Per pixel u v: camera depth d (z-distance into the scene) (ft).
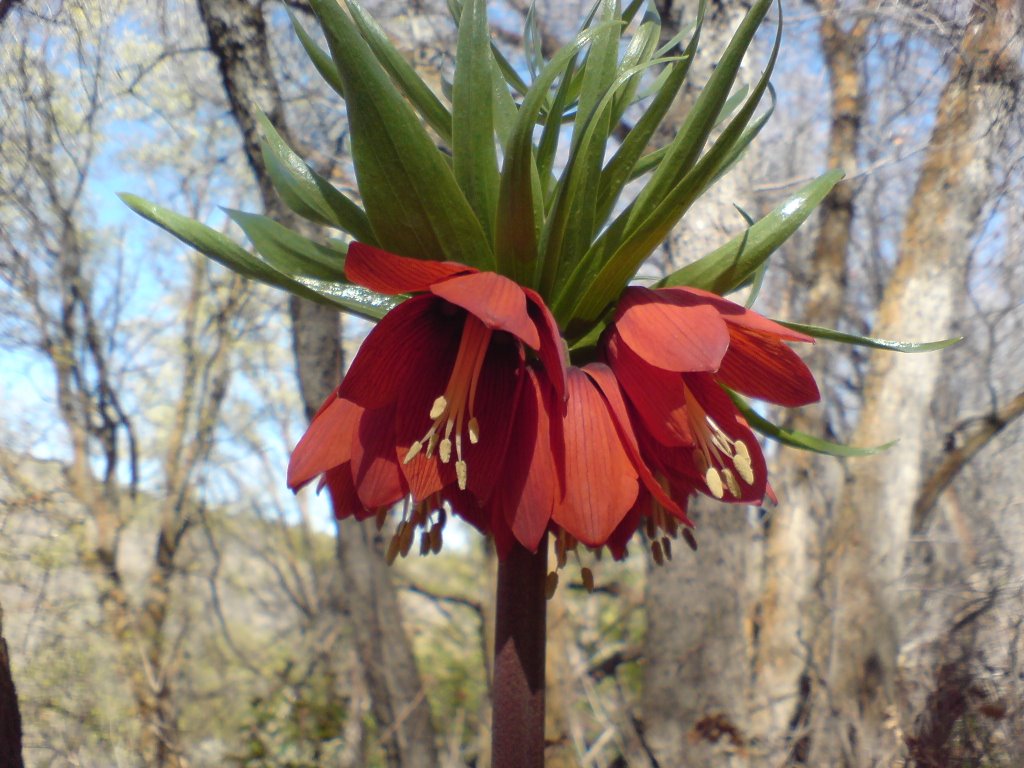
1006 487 28.40
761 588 26.32
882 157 28.25
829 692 22.30
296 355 25.25
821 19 25.46
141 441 48.29
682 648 19.97
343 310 5.06
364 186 4.42
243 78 21.01
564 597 26.84
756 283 5.40
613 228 4.66
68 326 33.50
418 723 27.25
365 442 4.62
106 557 35.65
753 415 5.35
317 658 37.93
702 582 20.04
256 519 52.08
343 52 4.20
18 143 21.15
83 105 23.35
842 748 21.86
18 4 17.21
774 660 24.82
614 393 4.51
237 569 51.98
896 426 22.99
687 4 19.98
